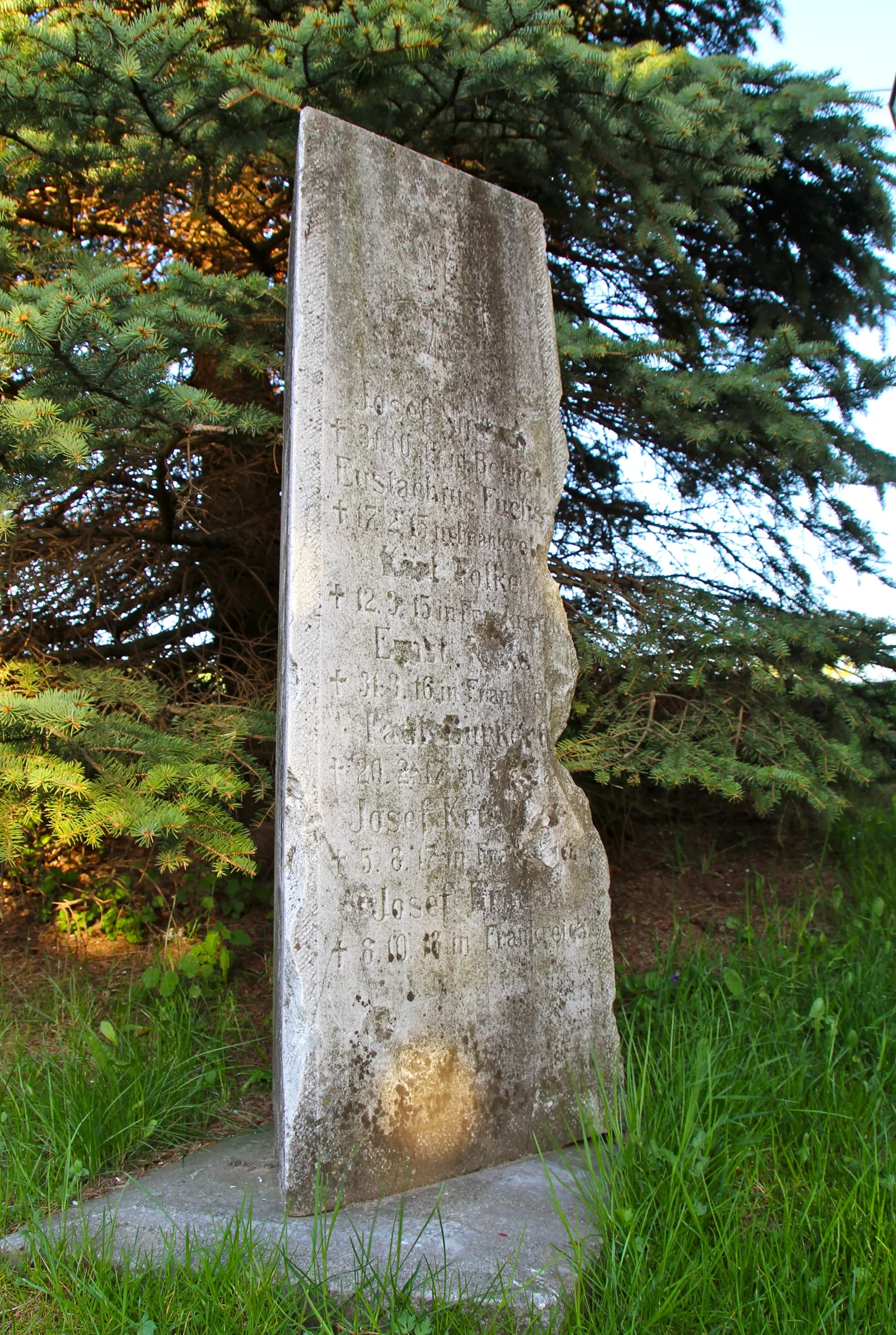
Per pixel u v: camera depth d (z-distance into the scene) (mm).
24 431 3027
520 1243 2117
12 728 3043
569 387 4277
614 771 3809
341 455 2564
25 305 2926
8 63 3426
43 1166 2598
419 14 3402
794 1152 2621
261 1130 2875
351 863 2496
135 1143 2740
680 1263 2146
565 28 3793
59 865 4754
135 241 4746
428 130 4070
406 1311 1996
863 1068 3031
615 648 4262
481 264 2932
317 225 2578
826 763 4168
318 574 2496
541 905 2850
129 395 3232
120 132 3799
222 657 4730
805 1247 2221
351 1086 2449
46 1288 2061
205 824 3172
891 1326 1981
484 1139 2660
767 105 4164
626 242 4766
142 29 3352
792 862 5156
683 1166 2396
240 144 3770
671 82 3730
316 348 2541
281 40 3482
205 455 4586
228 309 3662
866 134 4457
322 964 2428
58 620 4625
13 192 4039
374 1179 2461
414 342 2746
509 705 2861
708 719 4230
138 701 3623
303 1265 2123
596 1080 2887
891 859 4926
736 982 3480
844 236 5051
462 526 2807
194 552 4613
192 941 4273
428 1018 2594
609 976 2977
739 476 4906
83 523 4301
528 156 4207
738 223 5020
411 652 2656
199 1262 2104
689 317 5098
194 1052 3264
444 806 2680
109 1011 3605
